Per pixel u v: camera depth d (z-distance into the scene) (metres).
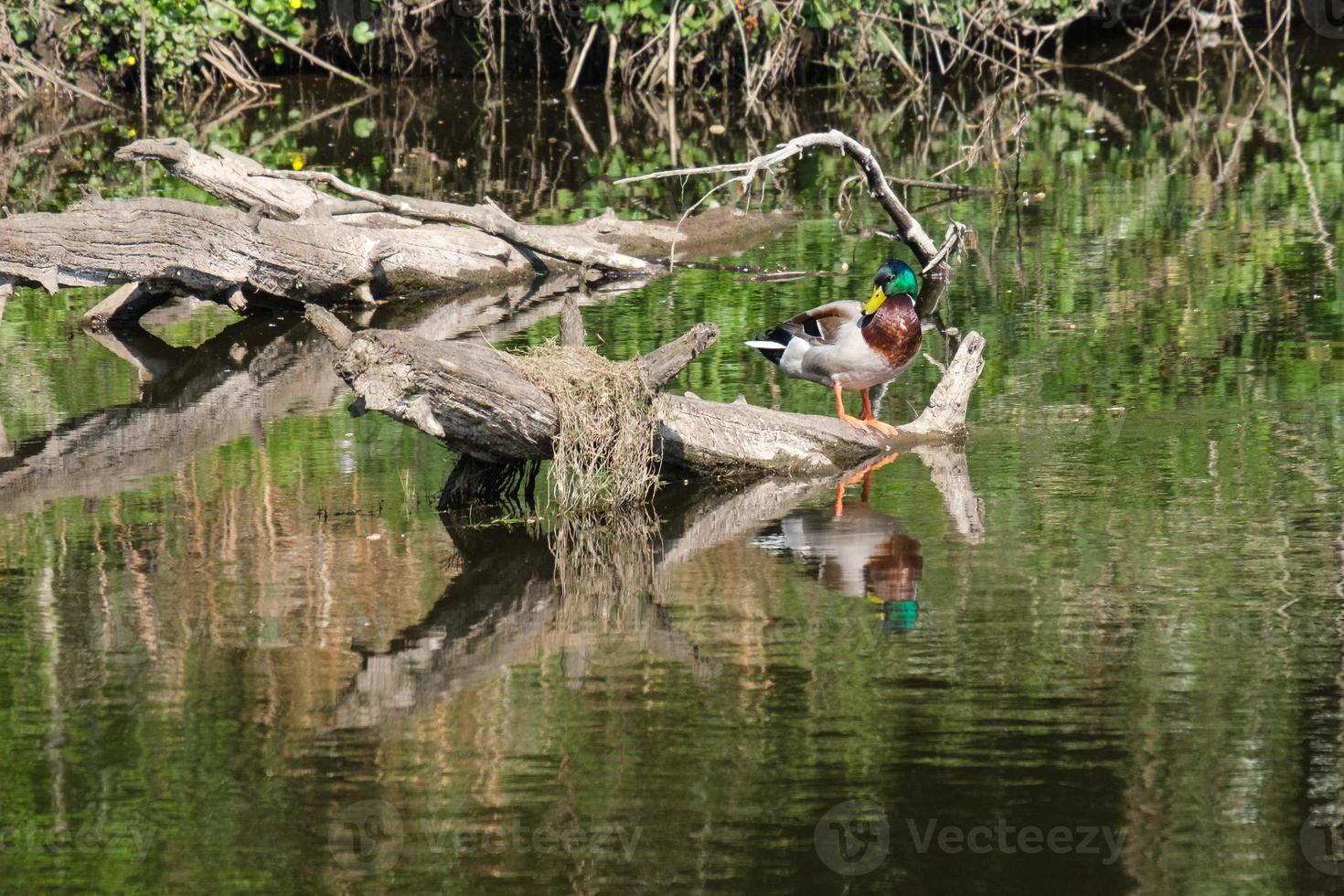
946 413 12.56
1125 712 7.70
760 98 33.34
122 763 7.39
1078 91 32.62
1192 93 31.73
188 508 11.21
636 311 17.22
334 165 26.09
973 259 19.30
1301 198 21.92
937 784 7.11
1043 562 9.70
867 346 11.98
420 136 29.27
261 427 13.42
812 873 6.54
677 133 29.56
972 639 8.58
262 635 8.86
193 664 8.45
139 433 13.25
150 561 10.09
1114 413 12.98
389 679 8.25
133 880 6.56
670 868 6.58
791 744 7.48
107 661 8.51
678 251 20.53
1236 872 6.50
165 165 18.75
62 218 16.03
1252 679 7.99
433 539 10.49
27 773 7.31
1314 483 11.02
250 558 10.13
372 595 9.46
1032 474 11.53
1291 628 8.58
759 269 19.33
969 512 10.75
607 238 20.06
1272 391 13.38
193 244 16.59
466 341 15.91
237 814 7.00
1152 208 21.73
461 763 7.38
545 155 27.38
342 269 17.53
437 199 23.11
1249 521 10.30
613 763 7.34
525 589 9.53
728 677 8.19
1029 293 17.45
